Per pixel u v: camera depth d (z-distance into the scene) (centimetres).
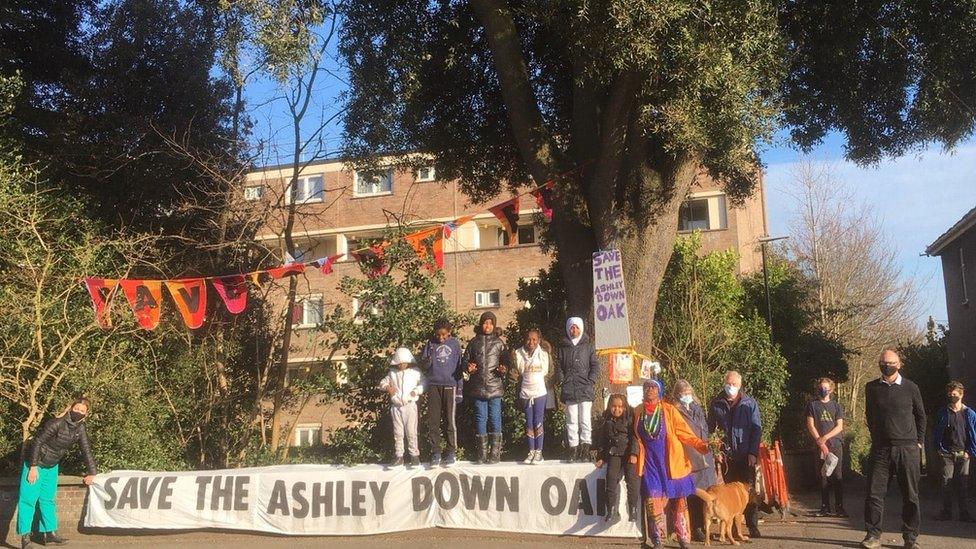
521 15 1411
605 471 1030
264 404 1709
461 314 1412
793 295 2567
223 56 1272
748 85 1098
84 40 1905
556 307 1593
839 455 1291
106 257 1475
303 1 1216
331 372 1492
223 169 1708
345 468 1165
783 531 1108
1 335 1312
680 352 1672
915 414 941
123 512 1192
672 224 1281
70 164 1700
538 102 1559
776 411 1927
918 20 1355
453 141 1521
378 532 1112
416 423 1148
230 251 1669
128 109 1819
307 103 1691
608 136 1213
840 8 1343
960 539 1021
